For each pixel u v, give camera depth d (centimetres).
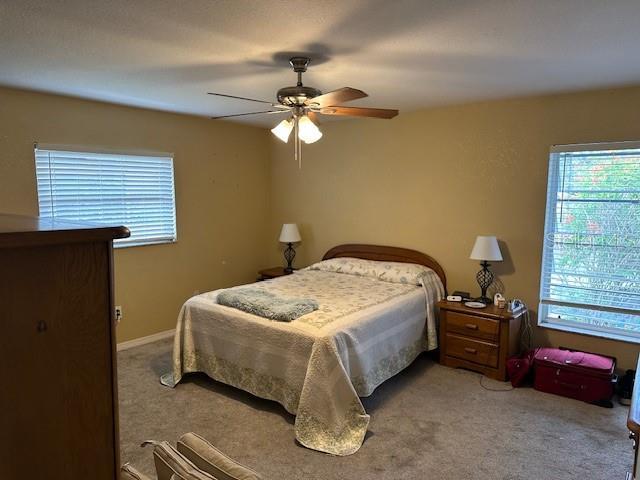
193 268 477
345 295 358
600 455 251
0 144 333
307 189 525
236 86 329
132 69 284
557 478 231
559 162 360
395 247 457
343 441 261
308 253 534
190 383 345
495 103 382
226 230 509
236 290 359
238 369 315
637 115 322
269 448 258
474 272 407
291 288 382
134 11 193
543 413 299
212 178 488
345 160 487
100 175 394
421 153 429
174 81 314
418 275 398
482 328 356
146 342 435
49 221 81
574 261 360
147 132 423
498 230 391
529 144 368
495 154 386
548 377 328
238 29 213
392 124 446
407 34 220
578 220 355
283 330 285
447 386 341
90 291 70
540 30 213
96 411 73
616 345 341
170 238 454
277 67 279
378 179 463
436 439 267
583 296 358
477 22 203
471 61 264
